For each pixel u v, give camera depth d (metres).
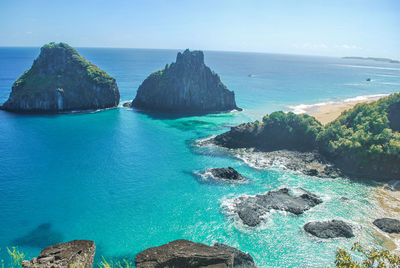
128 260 59.97
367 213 75.31
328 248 62.59
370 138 101.69
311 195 82.88
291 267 57.75
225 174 95.69
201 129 152.25
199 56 198.25
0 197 80.88
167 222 71.81
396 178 95.19
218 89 199.25
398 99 119.62
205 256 29.84
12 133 136.00
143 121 166.62
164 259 29.25
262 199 80.50
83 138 132.75
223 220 72.38
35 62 197.25
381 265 33.81
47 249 28.31
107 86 198.12
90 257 28.50
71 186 88.31
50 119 164.50
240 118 178.62
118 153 115.75
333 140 112.00
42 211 75.19
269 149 119.12
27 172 96.25
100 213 75.19
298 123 121.69
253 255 60.84
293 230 68.31
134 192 85.69
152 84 199.38
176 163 107.12
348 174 98.88
